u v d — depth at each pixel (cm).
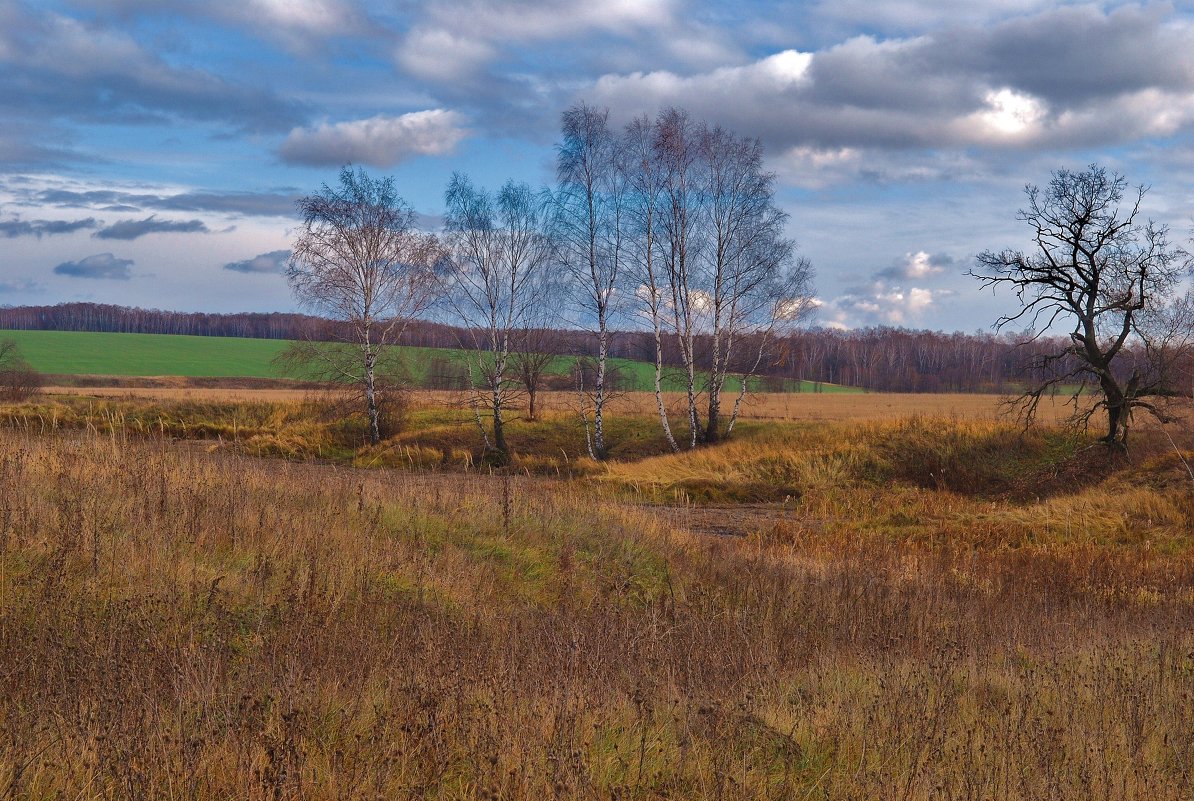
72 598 641
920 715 542
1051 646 834
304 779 398
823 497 2498
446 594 879
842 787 445
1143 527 1959
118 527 840
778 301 3300
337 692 528
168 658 532
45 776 390
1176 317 3020
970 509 2270
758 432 3528
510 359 3722
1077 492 2775
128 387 7719
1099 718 585
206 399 4662
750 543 1670
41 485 946
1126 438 3095
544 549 1182
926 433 3195
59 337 12550
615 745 475
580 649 627
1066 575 1360
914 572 1330
